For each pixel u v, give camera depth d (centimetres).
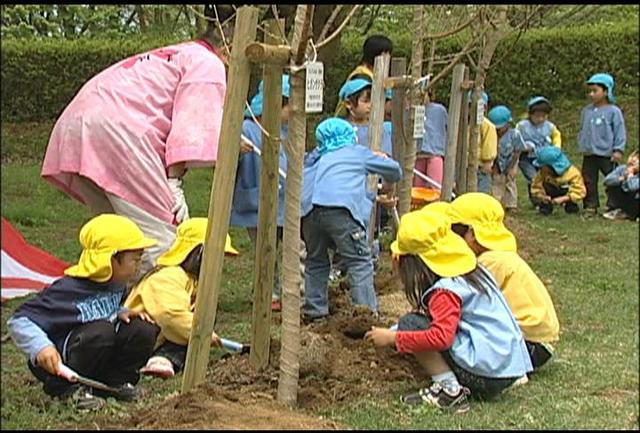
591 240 1045
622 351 598
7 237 812
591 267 891
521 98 2098
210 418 407
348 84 748
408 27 1352
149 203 582
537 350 534
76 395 461
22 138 1900
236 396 444
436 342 462
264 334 491
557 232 1095
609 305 732
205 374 451
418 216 484
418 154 942
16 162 1758
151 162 580
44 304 458
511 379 482
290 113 432
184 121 575
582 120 1242
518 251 968
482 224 542
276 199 484
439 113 943
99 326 462
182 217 588
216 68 587
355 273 617
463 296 474
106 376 480
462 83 810
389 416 455
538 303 532
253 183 663
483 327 477
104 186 577
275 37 460
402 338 465
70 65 1994
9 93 1992
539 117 1270
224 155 425
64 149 584
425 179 881
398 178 644
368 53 784
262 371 490
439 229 480
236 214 669
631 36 2080
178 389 498
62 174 593
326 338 541
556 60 2088
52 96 2000
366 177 644
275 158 480
